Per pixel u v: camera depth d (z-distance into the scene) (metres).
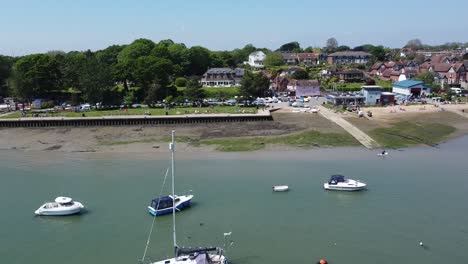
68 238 57.31
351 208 65.62
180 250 49.78
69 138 115.44
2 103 164.25
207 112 134.62
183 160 95.56
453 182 77.25
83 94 156.75
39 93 164.88
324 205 67.06
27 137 116.88
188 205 67.44
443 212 63.66
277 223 60.62
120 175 84.25
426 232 57.31
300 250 52.75
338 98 154.38
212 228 59.47
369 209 65.19
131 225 61.09
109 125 124.19
